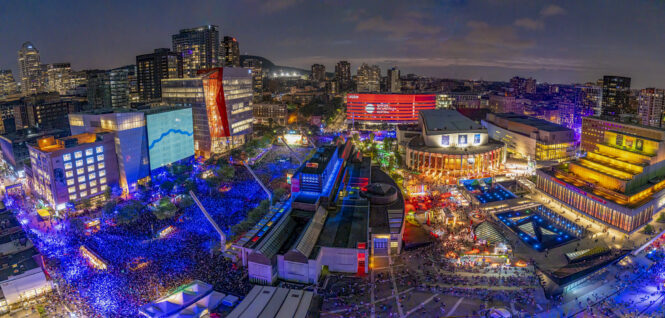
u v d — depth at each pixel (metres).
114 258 156.62
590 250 166.62
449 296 131.88
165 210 196.25
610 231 193.25
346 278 145.88
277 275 146.25
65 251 165.88
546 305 128.62
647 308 128.75
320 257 147.00
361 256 148.50
